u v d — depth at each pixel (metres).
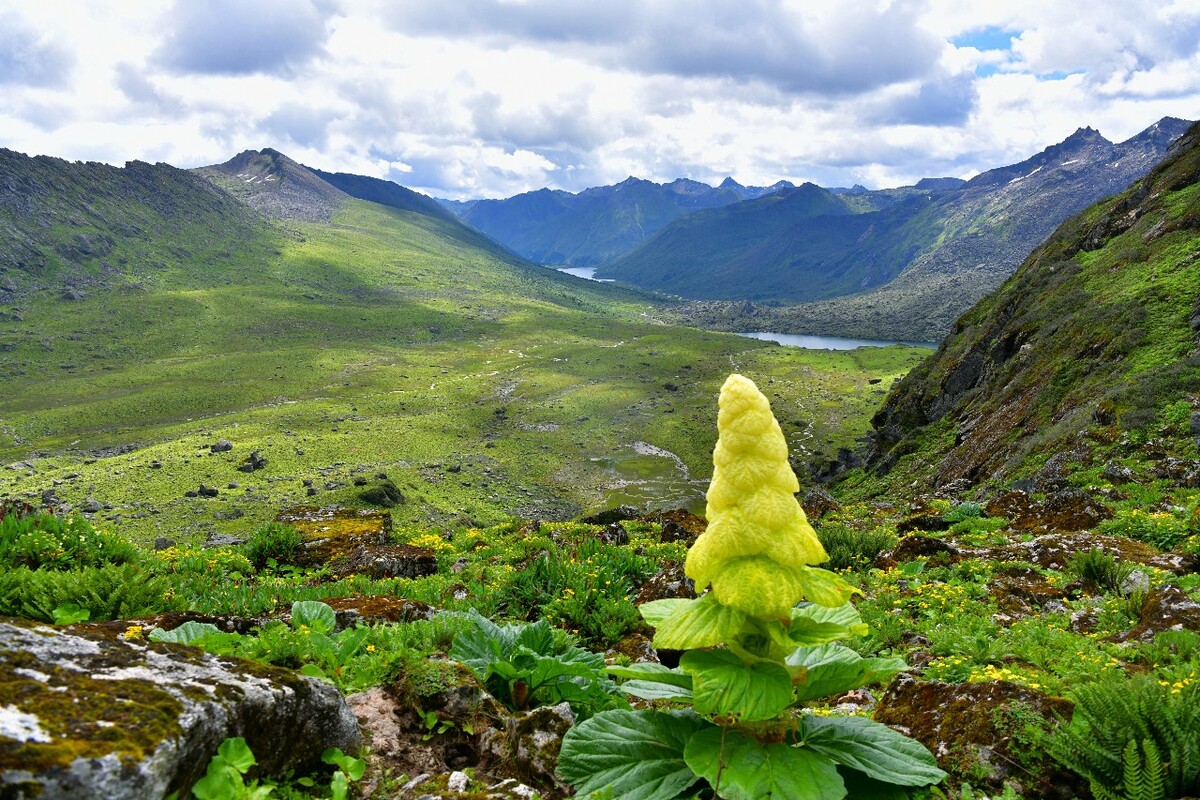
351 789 3.89
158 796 2.62
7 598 7.74
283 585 13.01
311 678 4.04
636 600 11.53
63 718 2.65
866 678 3.34
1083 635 8.93
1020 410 46.88
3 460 174.00
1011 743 4.32
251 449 164.50
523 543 19.22
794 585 2.86
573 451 184.25
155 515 123.19
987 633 9.22
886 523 22.89
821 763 2.98
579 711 5.68
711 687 2.83
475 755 4.68
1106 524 16.89
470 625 7.20
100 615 8.05
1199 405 27.92
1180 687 4.75
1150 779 3.62
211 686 3.29
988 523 19.25
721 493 3.02
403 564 16.34
